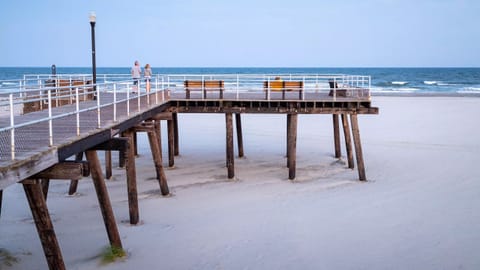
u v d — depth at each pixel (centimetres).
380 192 1506
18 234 1162
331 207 1347
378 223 1220
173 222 1226
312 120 3262
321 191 1518
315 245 1079
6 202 1434
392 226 1198
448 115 3434
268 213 1295
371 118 3309
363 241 1104
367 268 970
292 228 1182
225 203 1385
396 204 1377
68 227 1198
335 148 2073
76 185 1495
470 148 2255
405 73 12812
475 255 1034
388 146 2325
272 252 1040
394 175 1745
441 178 1686
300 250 1052
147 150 2269
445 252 1048
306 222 1224
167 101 1633
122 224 1210
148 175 1739
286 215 1277
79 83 1858
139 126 1314
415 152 2172
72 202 1419
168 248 1056
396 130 2808
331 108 1636
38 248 1072
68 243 1088
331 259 1009
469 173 1755
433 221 1236
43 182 1222
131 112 1264
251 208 1338
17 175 633
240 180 1659
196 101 1661
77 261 988
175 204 1377
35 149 728
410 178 1694
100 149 1005
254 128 2945
